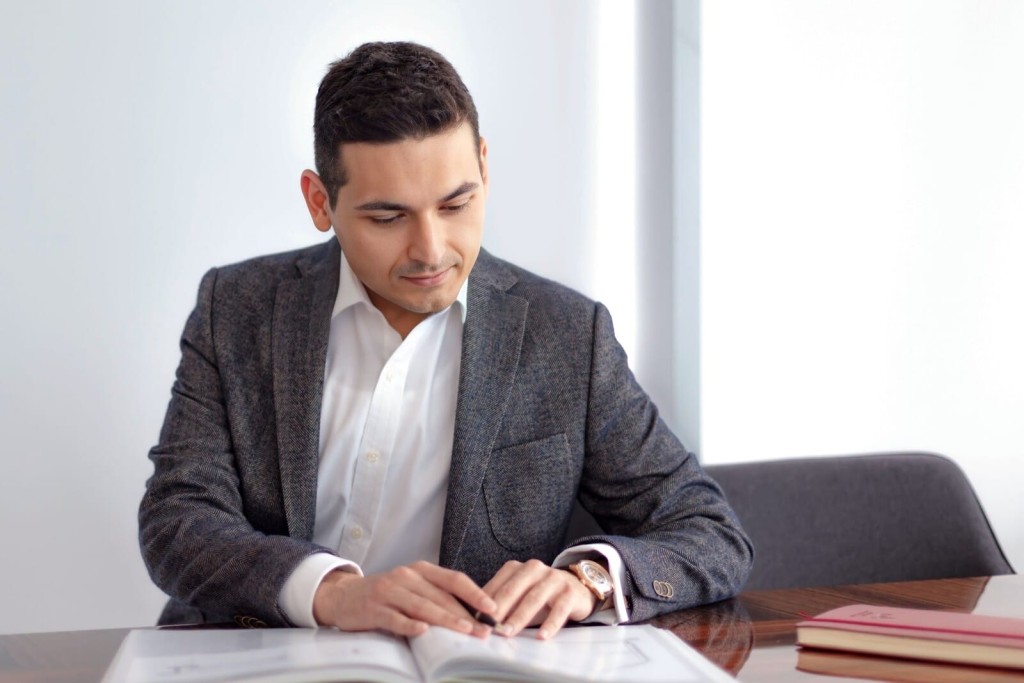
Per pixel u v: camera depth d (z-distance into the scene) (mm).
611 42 2844
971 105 3094
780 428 2986
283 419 1587
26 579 2504
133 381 2568
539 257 2809
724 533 1534
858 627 1188
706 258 2895
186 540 1422
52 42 2471
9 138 2453
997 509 3160
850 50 2973
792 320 2977
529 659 1070
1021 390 3158
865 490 1819
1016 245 3135
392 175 1373
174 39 2551
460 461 1568
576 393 1650
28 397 2492
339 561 1313
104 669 1159
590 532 1742
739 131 2893
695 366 2889
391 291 1468
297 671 1011
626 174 2869
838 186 2990
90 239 2520
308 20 2637
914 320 3084
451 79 1414
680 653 1133
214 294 1685
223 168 2602
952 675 1097
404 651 1121
